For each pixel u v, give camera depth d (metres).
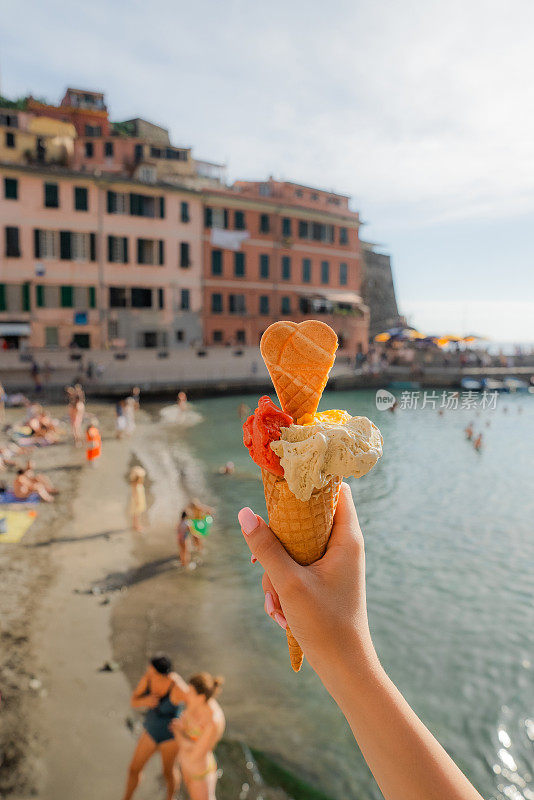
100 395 34.97
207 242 42.34
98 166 45.22
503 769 6.82
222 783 6.05
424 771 0.85
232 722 7.13
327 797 6.01
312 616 1.04
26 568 10.83
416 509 16.88
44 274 36.03
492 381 43.81
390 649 9.27
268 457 1.24
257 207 44.28
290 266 46.47
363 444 1.22
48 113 44.56
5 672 7.51
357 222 49.78
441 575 12.23
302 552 1.21
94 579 10.69
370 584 11.67
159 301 40.41
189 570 11.53
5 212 34.78
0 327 34.78
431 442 27.12
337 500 1.33
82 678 7.55
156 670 5.65
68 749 6.16
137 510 13.34
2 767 5.81
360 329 50.28
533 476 21.19
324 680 1.02
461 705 7.91
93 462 19.09
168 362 38.81
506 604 10.95
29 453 20.34
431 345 49.88
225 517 15.25
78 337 37.47
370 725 0.92
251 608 10.19
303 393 1.36
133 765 5.55
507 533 14.96
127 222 38.62
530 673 8.70
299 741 6.87
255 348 42.81
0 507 14.11
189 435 26.78
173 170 47.47
